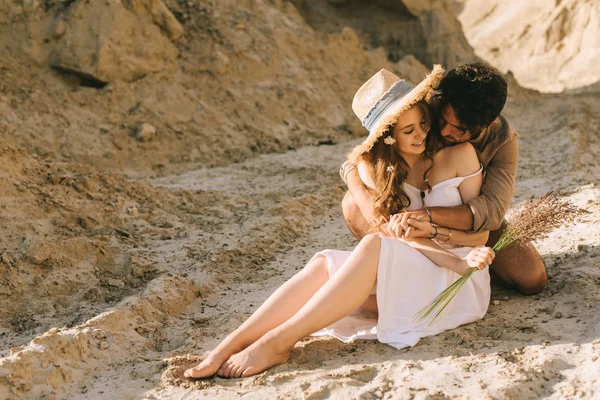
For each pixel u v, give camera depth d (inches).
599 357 122.8
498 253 154.6
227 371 129.3
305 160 340.5
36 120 334.3
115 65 366.3
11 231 193.9
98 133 342.3
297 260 201.8
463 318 141.6
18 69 351.9
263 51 426.0
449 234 140.9
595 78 588.4
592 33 627.2
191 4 428.5
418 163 144.3
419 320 136.6
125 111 360.2
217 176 313.7
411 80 494.9
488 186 145.5
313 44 454.3
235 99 394.0
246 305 165.9
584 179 275.6
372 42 551.2
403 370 124.6
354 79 457.7
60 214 211.0
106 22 368.2
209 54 406.0
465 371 122.6
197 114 374.6
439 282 138.0
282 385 123.6
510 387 116.0
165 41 392.5
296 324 130.7
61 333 137.9
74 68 359.6
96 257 190.5
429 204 143.5
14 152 226.5
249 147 366.0
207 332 150.3
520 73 638.5
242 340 133.6
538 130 398.6
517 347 130.8
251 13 446.0
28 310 167.2
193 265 189.5
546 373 121.0
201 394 122.7
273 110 398.3
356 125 407.5
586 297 149.3
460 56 545.3
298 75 426.6
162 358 138.9
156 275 185.3
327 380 122.3
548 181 276.8
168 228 221.3
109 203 225.8
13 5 361.7
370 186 149.8
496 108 134.4
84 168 246.1
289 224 227.8
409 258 136.5
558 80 609.6
